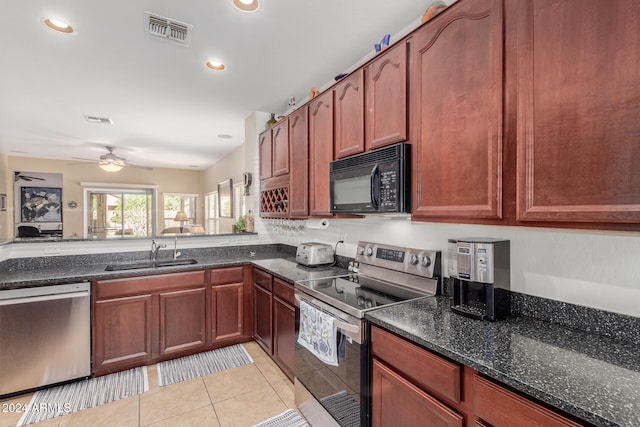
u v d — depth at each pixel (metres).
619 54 0.86
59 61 2.44
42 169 6.51
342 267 2.66
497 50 1.16
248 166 3.89
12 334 2.13
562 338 1.14
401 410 1.25
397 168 1.54
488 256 1.31
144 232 7.54
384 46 1.85
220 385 2.34
